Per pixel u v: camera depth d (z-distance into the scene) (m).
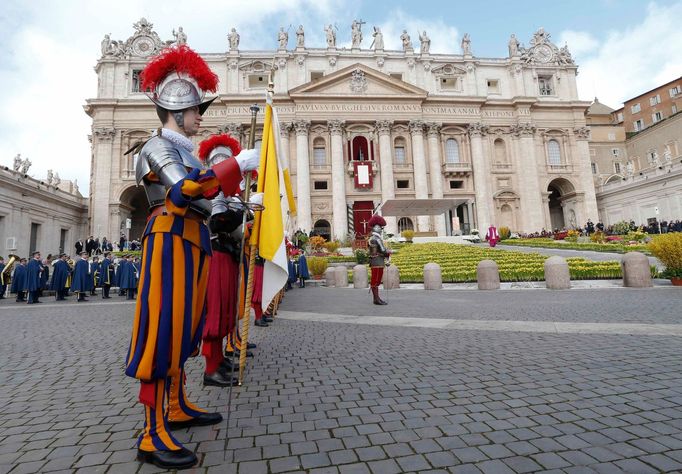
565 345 4.82
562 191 52.34
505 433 2.52
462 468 2.10
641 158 57.81
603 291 10.63
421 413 2.89
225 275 3.90
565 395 3.16
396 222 44.94
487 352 4.63
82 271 16.05
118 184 42.91
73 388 3.79
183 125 2.71
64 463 2.26
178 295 2.34
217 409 3.10
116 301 15.23
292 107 46.19
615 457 2.17
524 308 8.09
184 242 2.44
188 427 2.76
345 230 44.03
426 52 50.25
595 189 52.66
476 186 47.72
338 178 44.88
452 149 49.28
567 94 52.56
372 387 3.53
